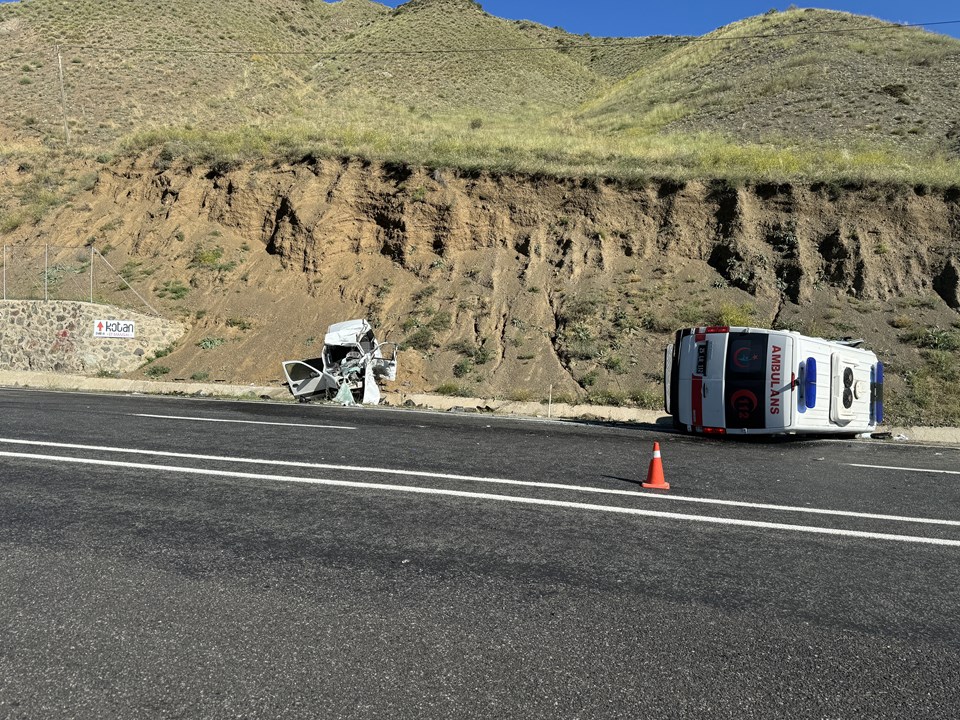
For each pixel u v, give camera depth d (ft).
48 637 12.57
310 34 236.43
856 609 14.52
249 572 15.78
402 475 26.20
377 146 101.71
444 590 14.93
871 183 81.66
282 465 27.53
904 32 165.48
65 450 29.71
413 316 77.71
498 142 107.65
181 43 196.44
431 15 240.12
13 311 76.69
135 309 80.64
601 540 18.62
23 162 111.24
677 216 84.12
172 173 99.35
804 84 138.82
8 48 187.11
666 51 234.79
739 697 10.94
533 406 60.08
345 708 10.41
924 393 59.93
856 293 74.38
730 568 16.74
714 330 44.34
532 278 80.43
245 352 75.92
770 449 38.55
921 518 22.15
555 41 260.62
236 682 11.12
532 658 12.03
